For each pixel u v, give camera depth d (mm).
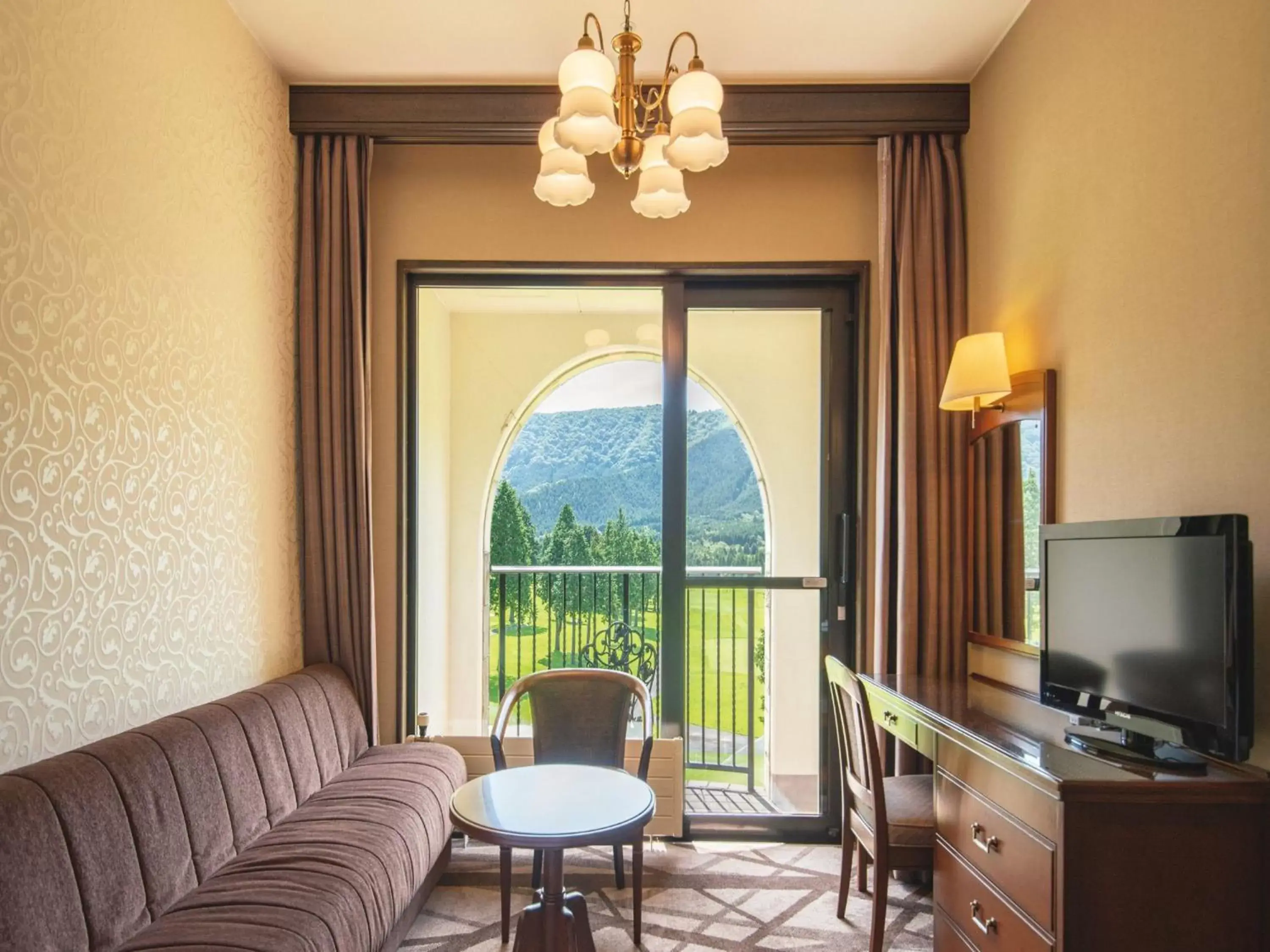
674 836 3244
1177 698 1573
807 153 3262
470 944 2412
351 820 2158
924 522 2984
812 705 3354
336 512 3035
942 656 2938
